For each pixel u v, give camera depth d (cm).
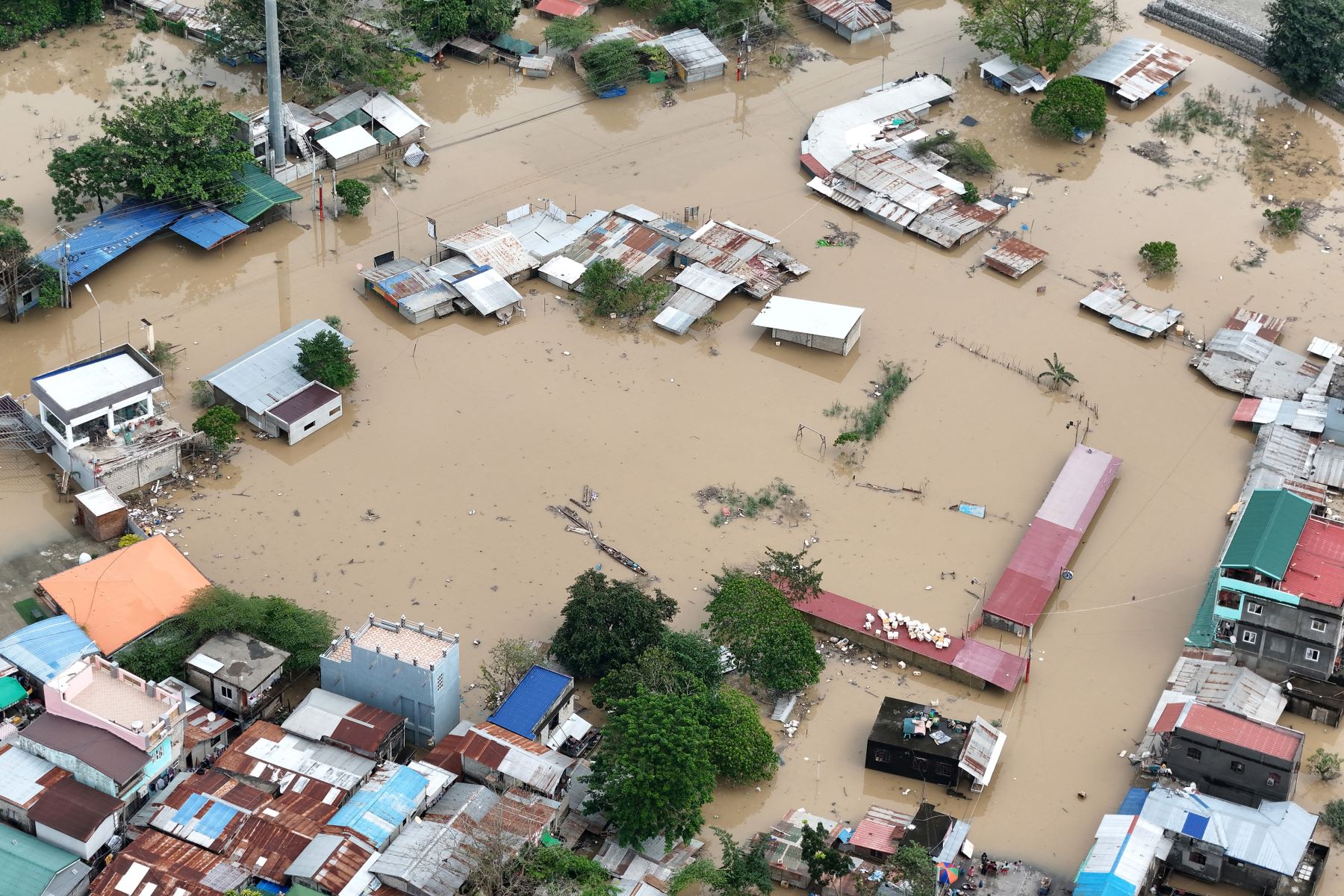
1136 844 8038
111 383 10262
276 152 13438
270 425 10831
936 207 13650
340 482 10531
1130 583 10044
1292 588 8875
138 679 8150
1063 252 13375
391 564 9906
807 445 11119
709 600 9781
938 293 12812
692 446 11050
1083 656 9525
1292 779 8144
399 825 7856
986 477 10906
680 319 12131
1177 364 12094
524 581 9844
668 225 13075
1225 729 8319
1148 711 9162
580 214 13425
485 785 8206
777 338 12131
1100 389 11794
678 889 7688
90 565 9275
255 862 7625
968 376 11875
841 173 13938
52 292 11688
